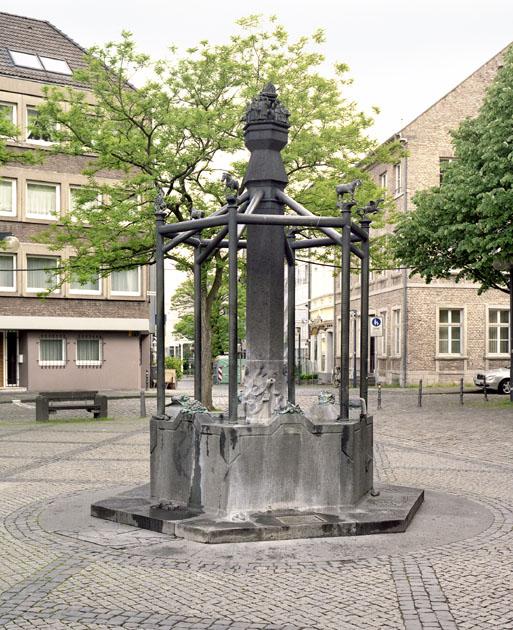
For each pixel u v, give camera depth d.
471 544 7.61
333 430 8.39
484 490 10.61
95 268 21.64
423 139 39.12
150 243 21.16
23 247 36.00
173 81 20.58
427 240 23.73
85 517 8.75
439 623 5.49
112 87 20.64
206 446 8.23
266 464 8.16
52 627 5.45
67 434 17.56
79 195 21.33
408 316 38.94
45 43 38.62
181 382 48.50
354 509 8.45
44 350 37.03
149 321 38.62
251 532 7.62
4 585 6.38
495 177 21.27
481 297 39.50
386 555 7.19
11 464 12.88
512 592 6.17
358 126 21.00
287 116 9.09
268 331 8.88
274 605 5.87
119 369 38.62
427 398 29.42
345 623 5.50
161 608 5.82
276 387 8.91
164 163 20.38
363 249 9.56
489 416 21.31
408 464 13.03
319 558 7.07
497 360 39.75
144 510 8.45
